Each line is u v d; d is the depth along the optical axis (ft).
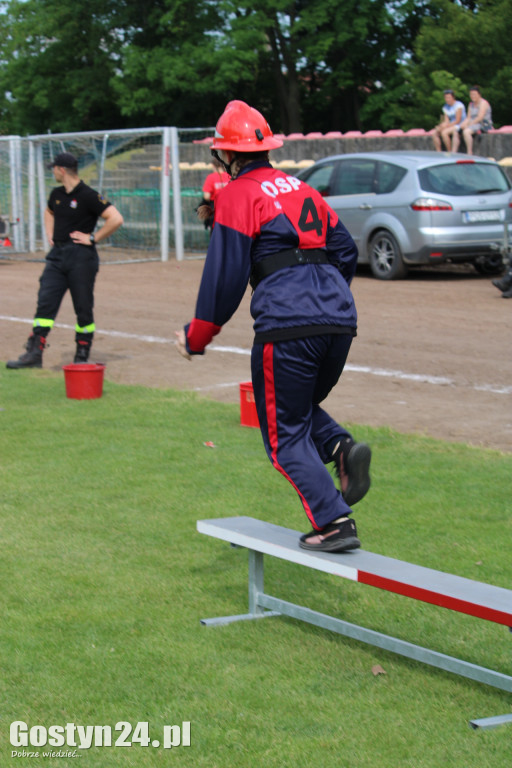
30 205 102.73
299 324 16.61
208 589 19.75
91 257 42.29
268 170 17.40
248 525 18.74
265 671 16.19
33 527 23.31
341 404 35.60
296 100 170.60
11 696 15.47
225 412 34.78
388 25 153.58
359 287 66.80
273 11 157.48
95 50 181.88
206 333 17.02
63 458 29.19
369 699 15.23
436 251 66.69
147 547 22.04
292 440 17.34
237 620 18.26
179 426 32.81
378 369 41.70
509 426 32.07
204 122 178.50
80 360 42.55
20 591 19.58
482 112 82.48
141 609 18.74
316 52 157.17
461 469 27.32
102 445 30.58
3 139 102.73
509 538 22.02
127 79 170.91
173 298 66.03
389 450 29.30
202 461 28.68
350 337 17.28
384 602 19.08
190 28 162.71
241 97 180.34
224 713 14.82
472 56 135.54
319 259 17.17
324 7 153.79
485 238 67.31
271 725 14.43
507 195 68.54
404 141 90.17
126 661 16.56
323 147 97.30
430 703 15.10
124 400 36.86
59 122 188.03
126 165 99.96
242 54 152.66
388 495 25.14
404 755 13.60
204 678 15.94
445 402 35.65
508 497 24.89
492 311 56.03
